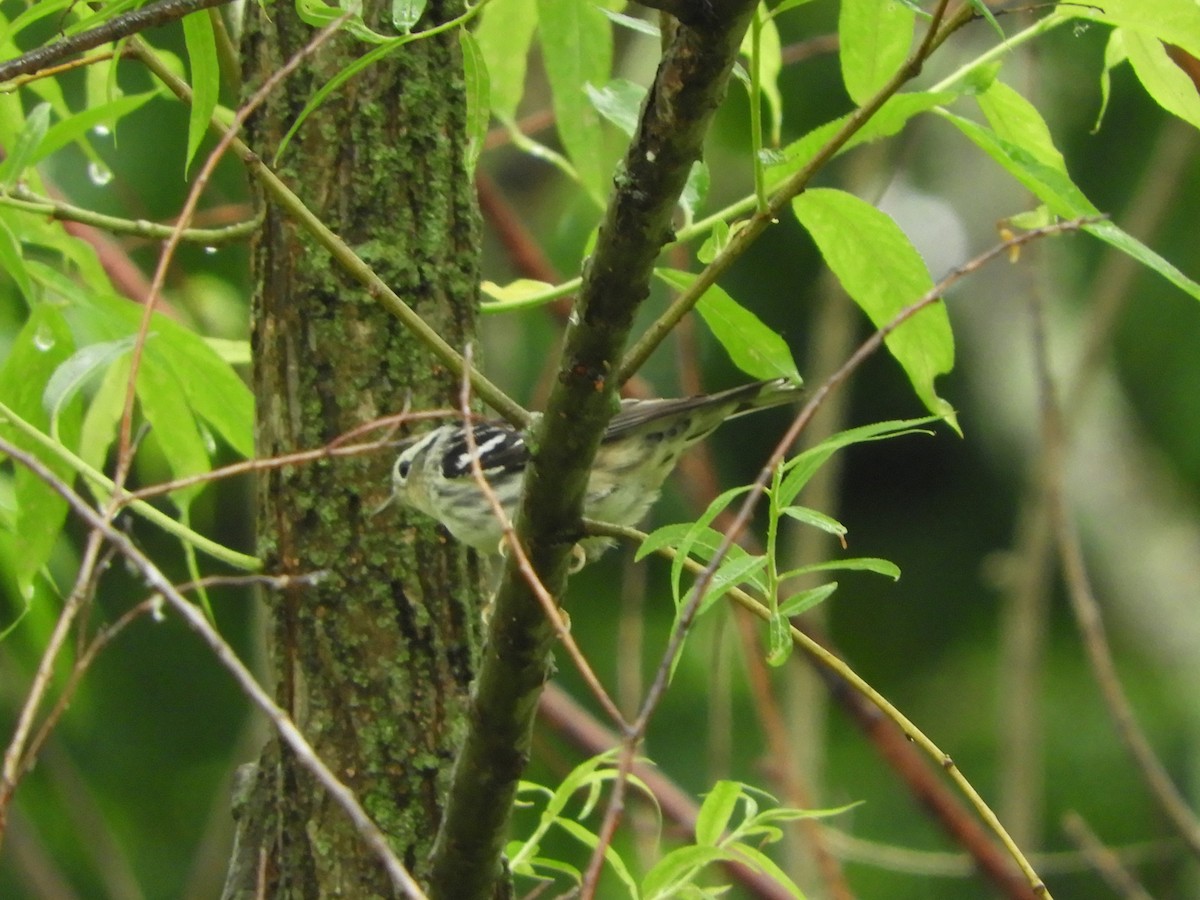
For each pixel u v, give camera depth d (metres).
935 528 16.62
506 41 9.02
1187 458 15.97
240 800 6.90
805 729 11.12
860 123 5.47
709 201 15.09
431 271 6.81
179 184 13.71
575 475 5.43
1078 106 14.84
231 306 12.41
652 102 4.87
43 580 9.50
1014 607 11.51
